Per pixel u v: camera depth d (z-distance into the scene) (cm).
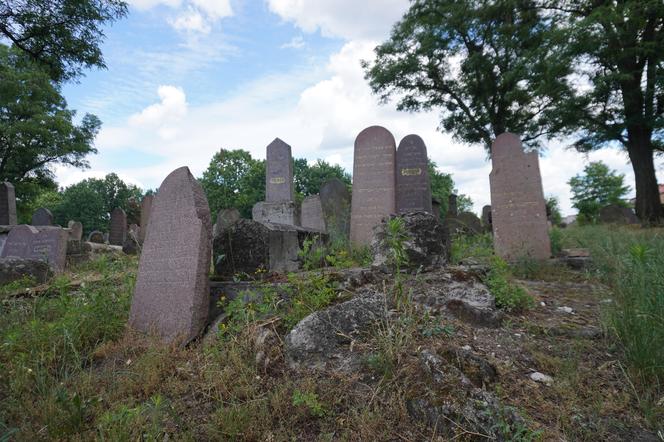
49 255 862
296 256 559
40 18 1190
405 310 319
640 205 1808
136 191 6281
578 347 308
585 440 212
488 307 362
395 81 2497
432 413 223
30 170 3042
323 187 1212
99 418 253
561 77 1831
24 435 236
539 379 266
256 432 232
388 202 819
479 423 209
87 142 3303
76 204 5234
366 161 846
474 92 2366
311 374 280
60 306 432
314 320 314
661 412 229
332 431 232
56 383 296
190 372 310
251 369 292
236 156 4297
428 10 2325
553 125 2125
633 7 1516
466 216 1548
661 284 296
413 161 1158
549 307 413
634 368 265
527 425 210
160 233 422
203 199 415
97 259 922
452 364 257
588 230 1045
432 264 467
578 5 1920
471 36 2306
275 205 1152
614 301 337
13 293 519
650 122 1725
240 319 361
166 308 391
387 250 464
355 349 294
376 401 245
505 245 773
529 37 2080
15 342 338
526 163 774
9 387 292
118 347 360
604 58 1711
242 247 489
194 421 249
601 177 4906
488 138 2423
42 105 3080
